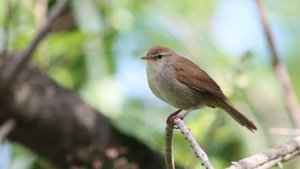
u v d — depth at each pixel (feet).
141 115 38.50
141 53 44.14
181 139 36.47
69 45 39.22
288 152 24.86
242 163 22.65
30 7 39.93
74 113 37.40
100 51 40.55
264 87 43.21
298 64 50.65
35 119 35.96
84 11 41.57
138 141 39.58
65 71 40.32
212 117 35.94
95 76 39.55
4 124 35.76
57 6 33.22
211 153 37.86
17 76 33.73
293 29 53.11
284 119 41.70
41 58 38.75
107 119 39.19
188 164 34.06
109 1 42.80
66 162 38.27
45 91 36.63
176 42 44.50
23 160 39.58
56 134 36.96
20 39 38.22
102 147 38.40
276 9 54.13
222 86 37.68
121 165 35.27
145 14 45.29
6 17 35.24
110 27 42.01
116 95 39.27
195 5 48.34
